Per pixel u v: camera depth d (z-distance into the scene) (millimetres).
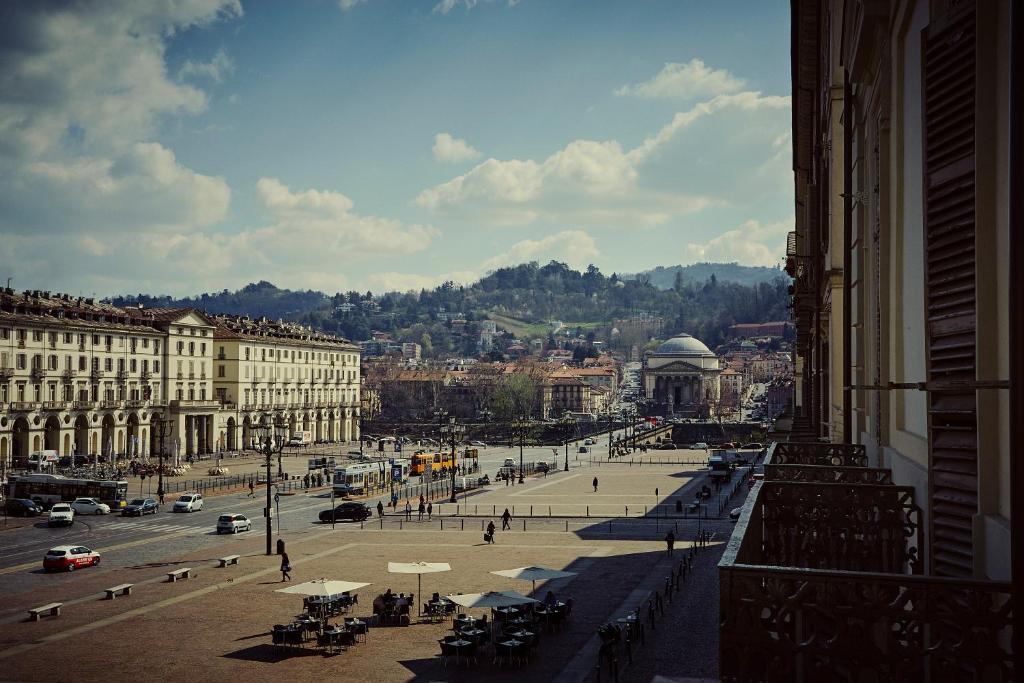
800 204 54188
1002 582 7164
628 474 144000
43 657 39844
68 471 123000
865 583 7656
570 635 44281
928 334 10320
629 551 69250
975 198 8719
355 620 44906
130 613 48781
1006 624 7152
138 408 151875
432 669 38562
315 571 61375
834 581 7750
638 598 52375
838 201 29672
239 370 177250
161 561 65500
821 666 8031
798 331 49031
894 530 12852
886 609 7586
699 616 47688
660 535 77938
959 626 7328
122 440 149000
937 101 9844
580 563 63969
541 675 37531
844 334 18781
